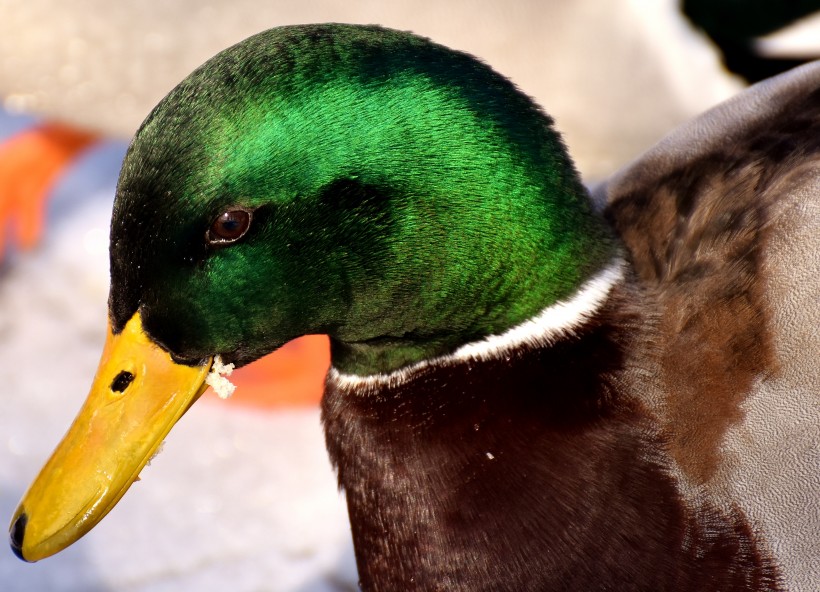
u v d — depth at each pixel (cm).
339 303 223
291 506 244
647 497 223
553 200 222
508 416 223
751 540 222
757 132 227
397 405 224
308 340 249
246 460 246
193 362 223
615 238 224
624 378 223
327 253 222
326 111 221
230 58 221
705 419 223
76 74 250
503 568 224
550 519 223
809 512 222
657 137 250
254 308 222
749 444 222
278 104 221
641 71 248
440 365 224
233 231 221
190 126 221
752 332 223
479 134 221
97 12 249
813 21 247
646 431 223
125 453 223
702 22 248
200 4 248
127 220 221
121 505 244
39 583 240
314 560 242
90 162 300
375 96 221
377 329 223
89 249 274
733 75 248
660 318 224
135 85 250
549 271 223
